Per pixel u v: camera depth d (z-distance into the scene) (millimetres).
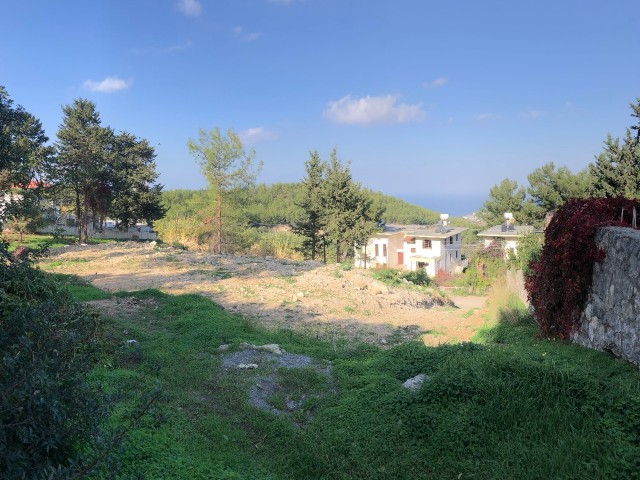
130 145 46438
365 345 9164
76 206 35094
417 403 5465
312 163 35969
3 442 2500
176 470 4145
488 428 4902
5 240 4441
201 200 31484
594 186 26047
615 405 4828
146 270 18438
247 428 5430
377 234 46156
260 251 37406
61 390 2793
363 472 4598
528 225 45188
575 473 4180
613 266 6629
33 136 34781
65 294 4746
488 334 9898
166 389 6031
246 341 8547
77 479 2559
